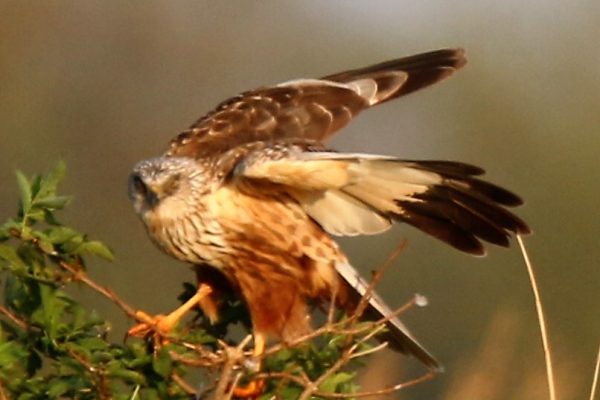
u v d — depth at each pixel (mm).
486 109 27812
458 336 22469
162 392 10180
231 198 11742
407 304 10180
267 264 11820
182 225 11766
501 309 14344
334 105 12664
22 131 27781
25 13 28906
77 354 10070
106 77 29125
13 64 28562
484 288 22703
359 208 11695
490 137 27547
